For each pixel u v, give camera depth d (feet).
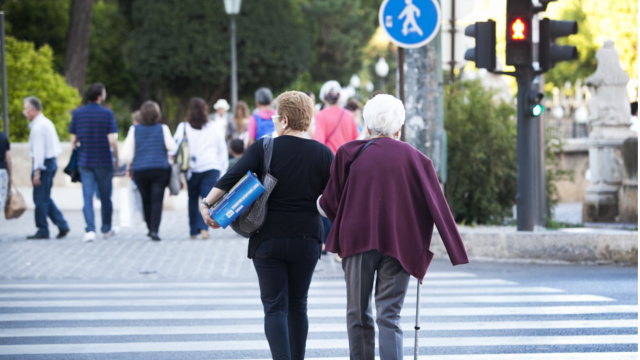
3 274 82.53
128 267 86.58
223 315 64.03
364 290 40.19
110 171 103.86
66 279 80.79
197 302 69.31
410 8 85.87
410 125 96.53
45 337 56.75
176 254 94.32
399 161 40.11
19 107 172.86
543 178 106.83
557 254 87.97
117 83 350.84
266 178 41.98
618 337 55.57
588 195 127.13
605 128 128.06
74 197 143.84
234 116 122.21
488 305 66.90
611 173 126.11
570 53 87.25
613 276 80.43
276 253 42.16
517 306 66.39
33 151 103.81
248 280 80.38
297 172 42.60
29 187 144.25
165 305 68.08
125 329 59.16
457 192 108.78
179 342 55.21
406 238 39.83
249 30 312.09
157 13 306.76
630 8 305.32
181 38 306.76
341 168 40.91
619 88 128.77
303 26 341.00
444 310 65.16
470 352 51.85
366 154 40.42
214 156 104.63
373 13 495.82
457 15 100.12
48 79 183.52
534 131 98.48
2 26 125.49
